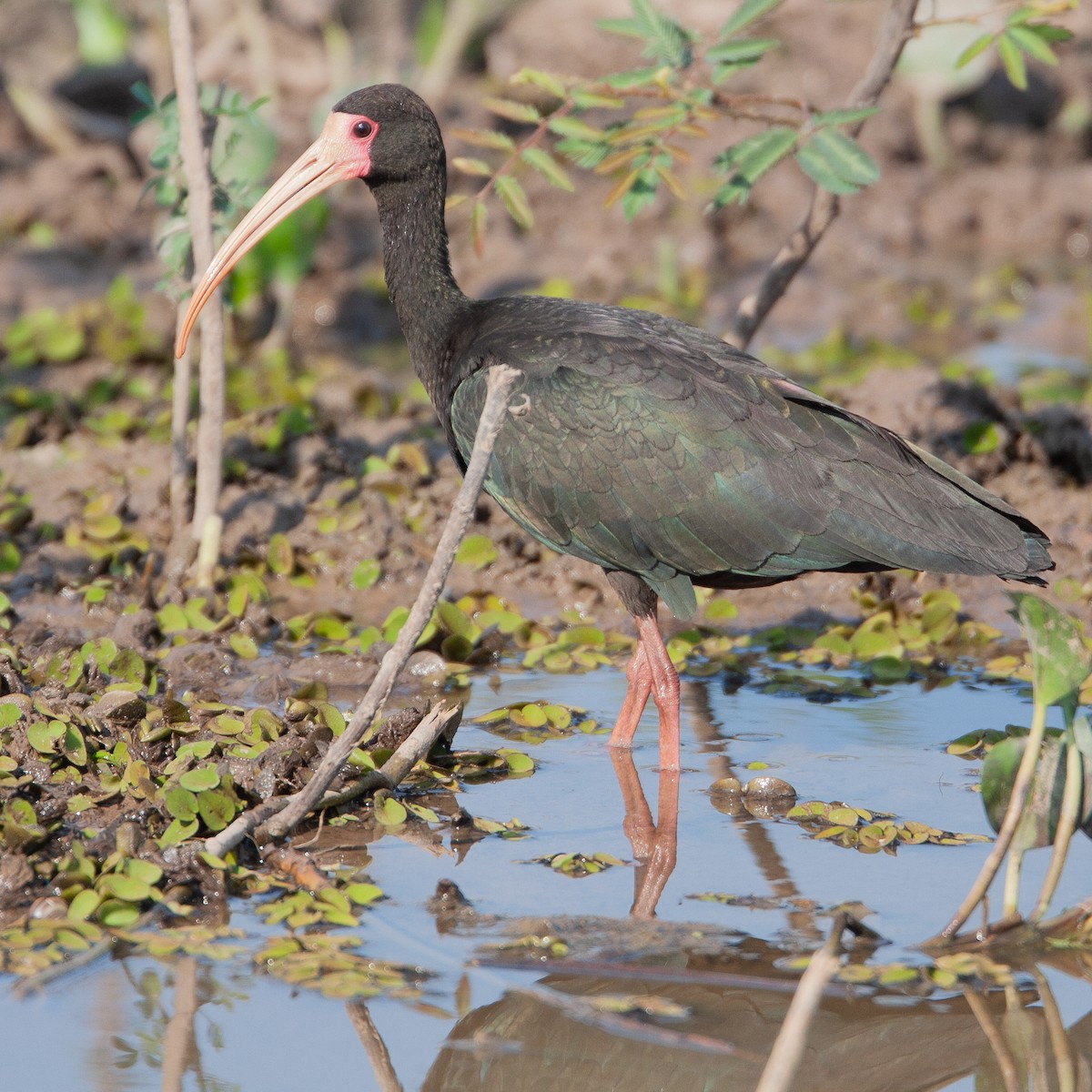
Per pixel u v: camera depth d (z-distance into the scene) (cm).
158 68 2772
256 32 2659
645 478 980
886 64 1338
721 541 978
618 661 1236
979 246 2869
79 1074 664
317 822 915
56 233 2477
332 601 1362
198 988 731
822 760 1030
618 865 870
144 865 807
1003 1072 688
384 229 1152
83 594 1314
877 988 733
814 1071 687
